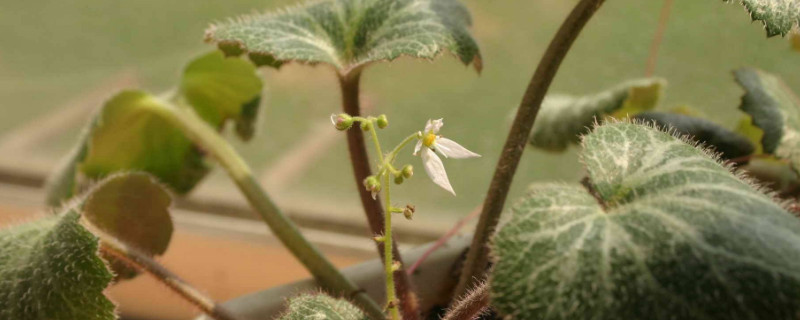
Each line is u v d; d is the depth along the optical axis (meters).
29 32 0.84
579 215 0.34
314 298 0.39
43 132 0.82
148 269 0.44
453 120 0.67
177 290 0.44
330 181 0.74
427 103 0.68
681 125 0.48
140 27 0.80
